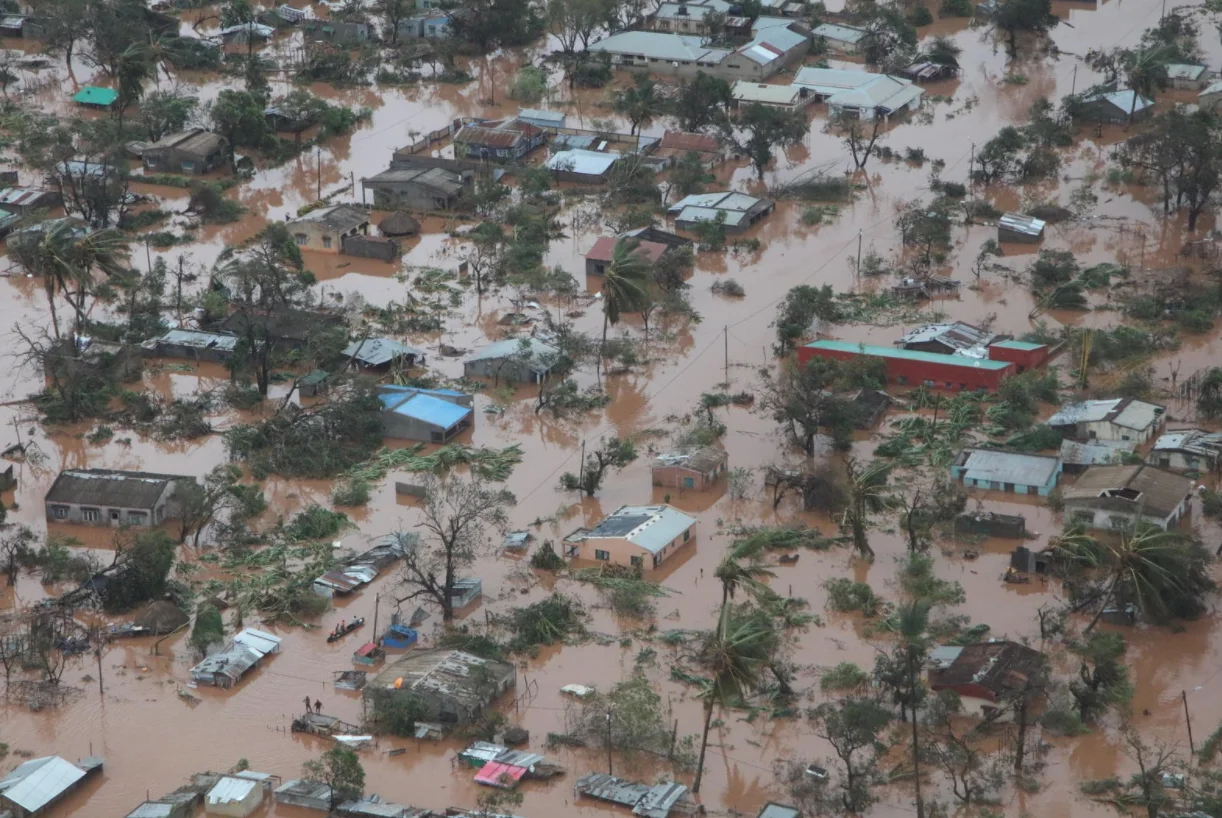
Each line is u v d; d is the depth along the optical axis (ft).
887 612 441.68
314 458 523.29
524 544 478.18
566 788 375.25
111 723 401.49
